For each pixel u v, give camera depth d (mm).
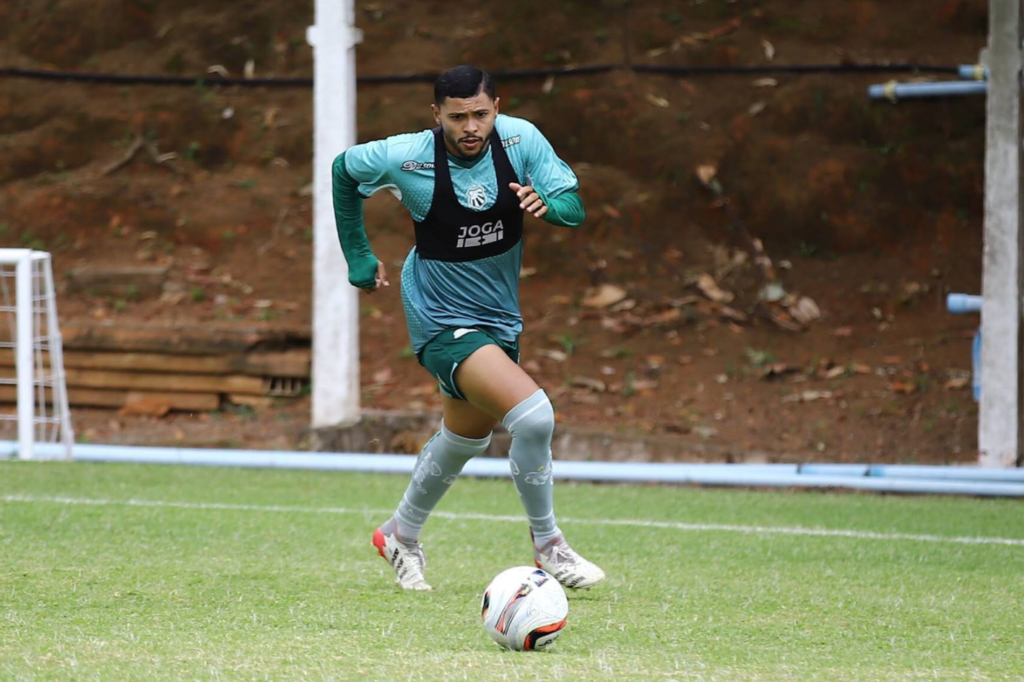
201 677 12992
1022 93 32688
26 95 55094
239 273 47875
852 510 28891
